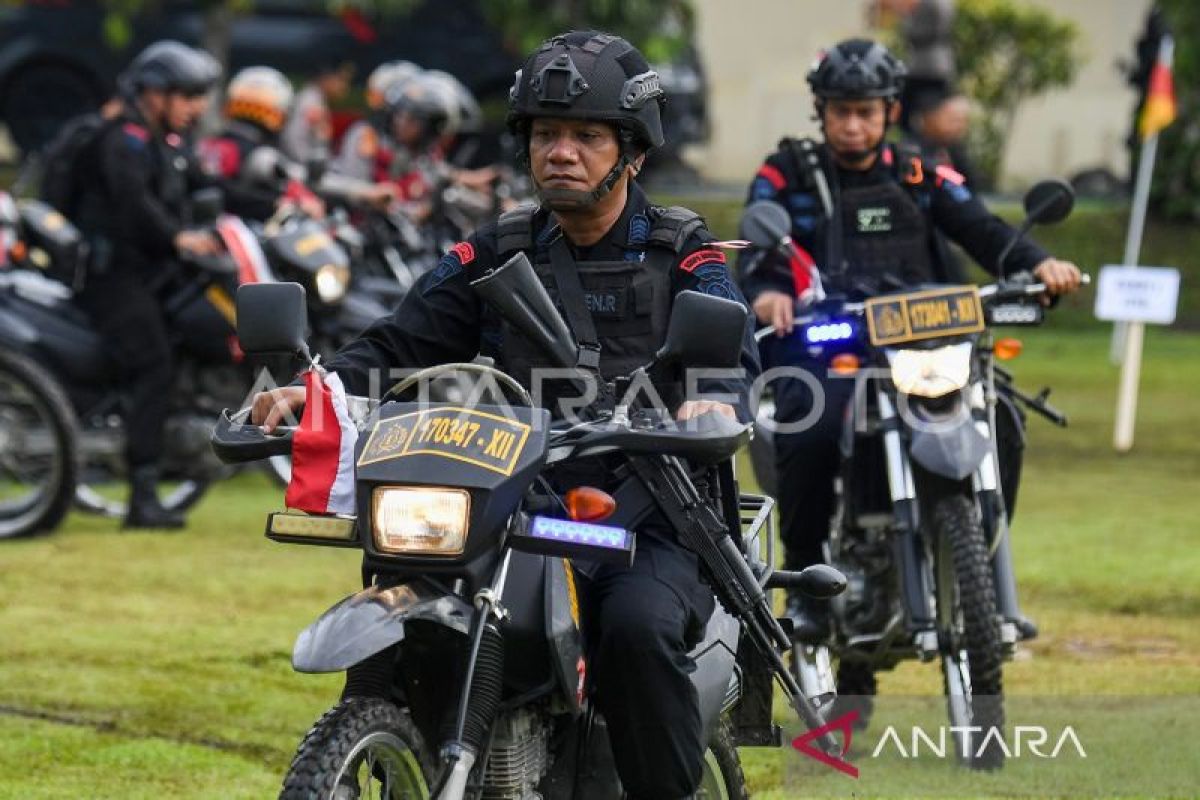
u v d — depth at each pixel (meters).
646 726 10.14
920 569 15.35
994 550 15.64
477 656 9.80
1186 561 23.77
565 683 9.97
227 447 10.33
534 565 10.09
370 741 9.52
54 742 15.70
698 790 11.01
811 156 16.83
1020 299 15.74
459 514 9.53
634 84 10.73
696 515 10.58
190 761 15.23
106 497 29.11
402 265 31.64
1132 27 72.81
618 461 10.83
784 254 15.92
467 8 52.50
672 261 10.95
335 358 11.17
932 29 35.94
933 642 15.22
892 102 16.77
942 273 17.16
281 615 20.58
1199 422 36.81
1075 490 29.39
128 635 19.52
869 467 15.95
